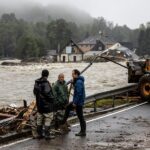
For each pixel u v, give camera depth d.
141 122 15.27
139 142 11.99
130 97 22.31
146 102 21.22
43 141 12.07
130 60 24.25
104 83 43.78
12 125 12.92
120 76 57.16
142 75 23.08
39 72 72.75
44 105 12.25
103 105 19.81
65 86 13.38
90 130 13.74
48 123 12.30
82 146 11.46
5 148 11.18
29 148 11.18
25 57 157.00
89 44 160.12
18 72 73.38
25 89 39.34
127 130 13.76
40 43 162.50
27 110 13.41
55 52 174.25
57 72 68.69
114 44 154.75
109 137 12.66
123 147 11.37
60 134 13.02
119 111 18.11
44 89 12.26
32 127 12.52
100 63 116.75
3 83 47.81
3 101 29.17
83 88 12.88
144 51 199.75
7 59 189.50
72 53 144.00
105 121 15.48
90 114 16.62
